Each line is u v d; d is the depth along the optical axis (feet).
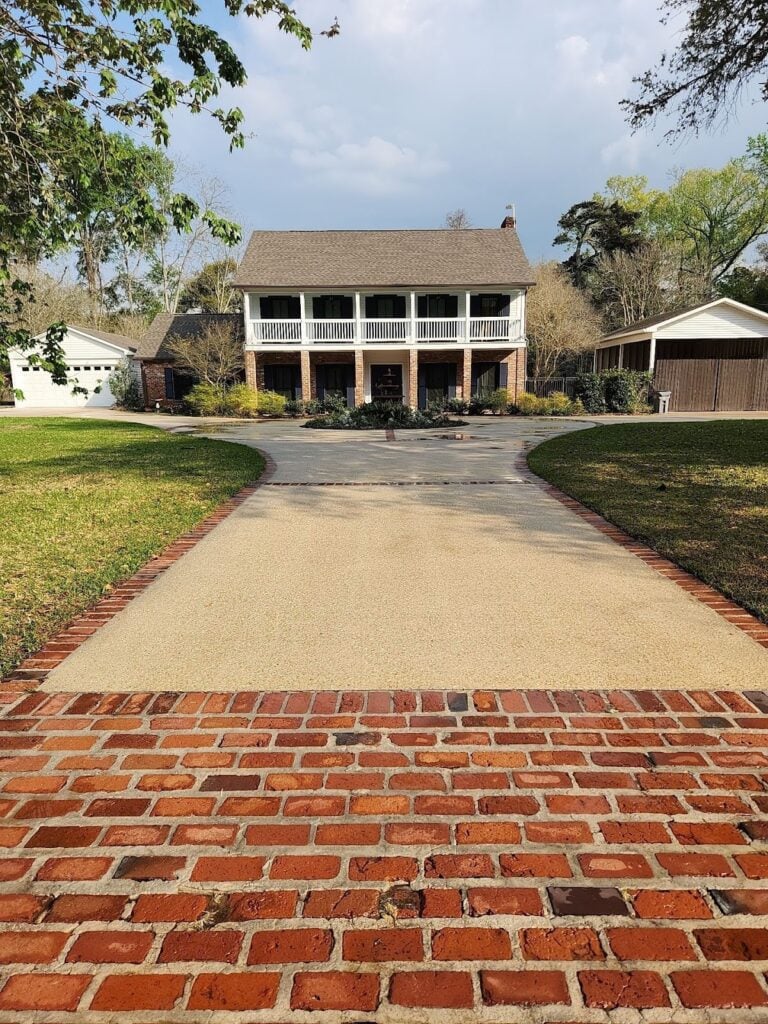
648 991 4.78
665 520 18.20
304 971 4.96
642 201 140.67
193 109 16.60
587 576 13.98
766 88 27.50
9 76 15.40
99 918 5.43
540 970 4.96
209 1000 4.72
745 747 7.80
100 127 16.61
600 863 6.00
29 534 17.81
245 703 8.89
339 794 7.00
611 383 77.15
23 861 6.05
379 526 18.81
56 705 8.86
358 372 81.51
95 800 6.92
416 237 90.07
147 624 11.66
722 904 5.53
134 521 19.38
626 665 9.89
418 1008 4.66
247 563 15.31
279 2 15.97
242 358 85.61
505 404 77.36
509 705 8.79
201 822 6.58
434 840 6.31
